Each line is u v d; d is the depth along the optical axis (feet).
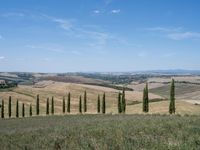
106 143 56.13
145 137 58.13
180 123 74.08
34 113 466.70
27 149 61.72
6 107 495.82
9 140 75.56
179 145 49.85
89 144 56.59
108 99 616.39
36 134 80.07
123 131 67.31
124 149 50.90
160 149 49.01
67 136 68.80
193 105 370.73
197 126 68.44
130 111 354.95
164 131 64.34
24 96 579.48
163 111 326.65
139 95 641.81
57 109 516.32
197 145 50.14
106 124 88.22
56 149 58.18
